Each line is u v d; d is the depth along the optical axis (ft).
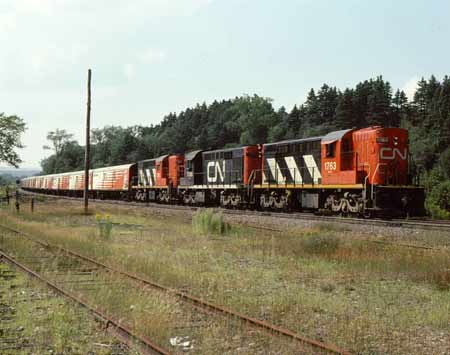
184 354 23.45
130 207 137.59
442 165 235.40
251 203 117.19
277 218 87.86
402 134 87.15
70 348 23.94
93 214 112.47
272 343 24.56
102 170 213.25
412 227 71.15
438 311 30.89
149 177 171.42
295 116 437.17
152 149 485.56
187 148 492.13
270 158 112.27
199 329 26.84
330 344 24.53
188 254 52.11
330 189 94.68
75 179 246.47
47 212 117.19
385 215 87.71
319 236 56.59
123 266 44.34
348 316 30.01
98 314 28.78
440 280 39.78
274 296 34.63
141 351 23.03
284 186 105.50
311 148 99.40
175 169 152.87
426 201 128.26
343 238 59.16
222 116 522.47
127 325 27.37
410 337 26.55
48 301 32.27
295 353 23.30
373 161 85.46
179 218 96.53
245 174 118.21
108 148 539.70
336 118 382.42
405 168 87.10
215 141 463.42
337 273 43.47
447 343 25.66
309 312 30.91
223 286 37.35
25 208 135.44
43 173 648.38
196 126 584.81
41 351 23.39
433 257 46.29
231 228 73.51
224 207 128.57
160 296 32.30
